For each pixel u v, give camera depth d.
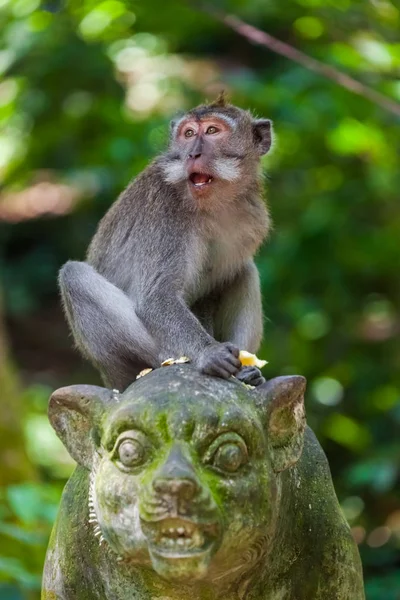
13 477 12.93
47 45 16.34
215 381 5.09
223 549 4.69
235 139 9.04
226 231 8.68
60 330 23.47
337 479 15.30
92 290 8.16
